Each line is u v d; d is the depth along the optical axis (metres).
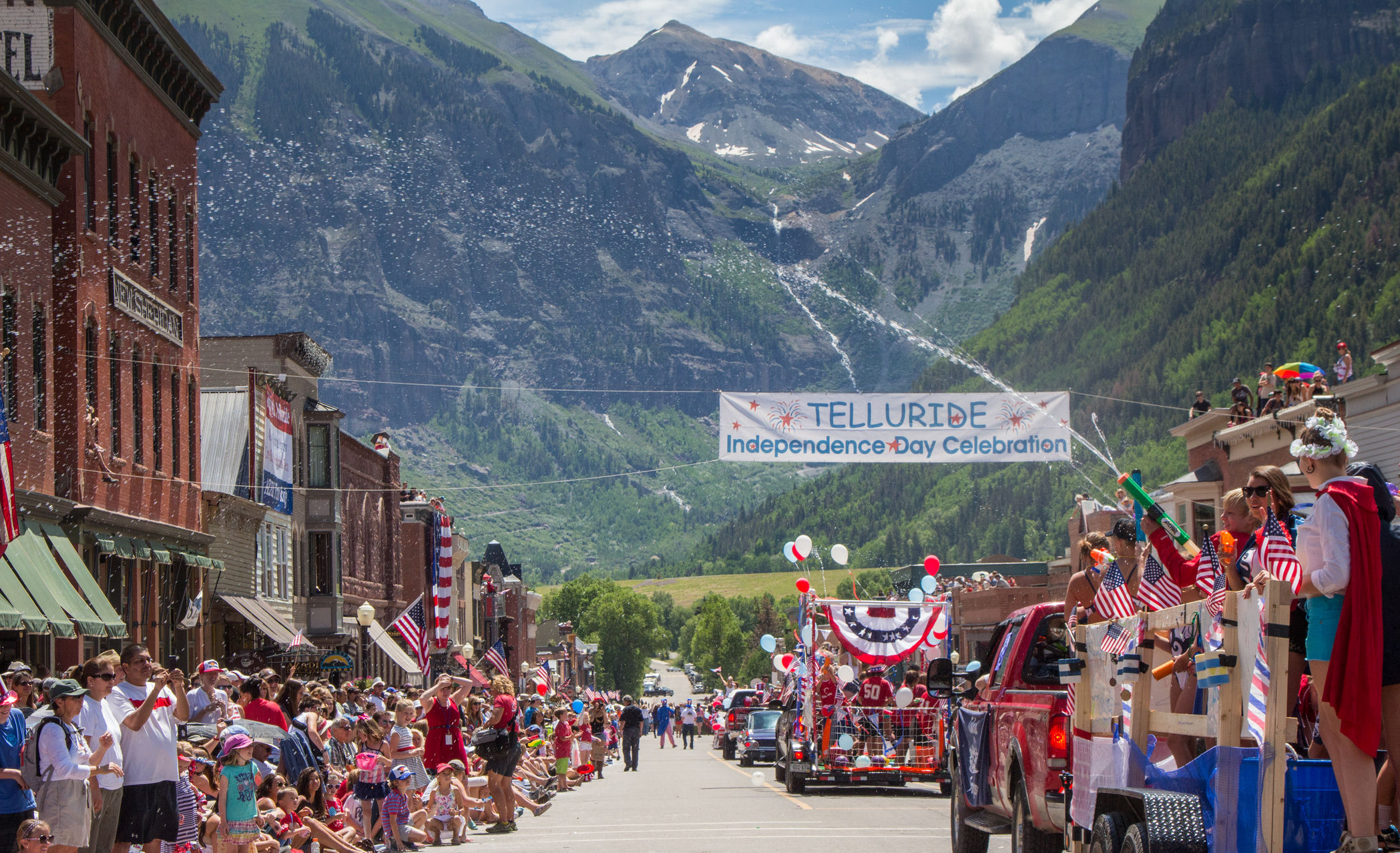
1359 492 10.79
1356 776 10.62
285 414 70.25
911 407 40.22
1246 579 12.59
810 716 39.22
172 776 20.41
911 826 29.31
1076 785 15.75
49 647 42.84
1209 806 11.79
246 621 64.00
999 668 21.33
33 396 42.06
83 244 46.19
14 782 17.17
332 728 31.08
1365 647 10.52
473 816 34.16
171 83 56.34
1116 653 14.30
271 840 22.91
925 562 41.00
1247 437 60.97
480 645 139.50
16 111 40.38
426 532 104.00
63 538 42.66
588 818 34.97
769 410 40.41
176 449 56.31
